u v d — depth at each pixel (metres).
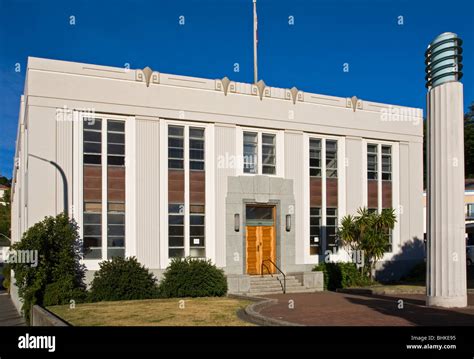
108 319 13.82
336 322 12.65
